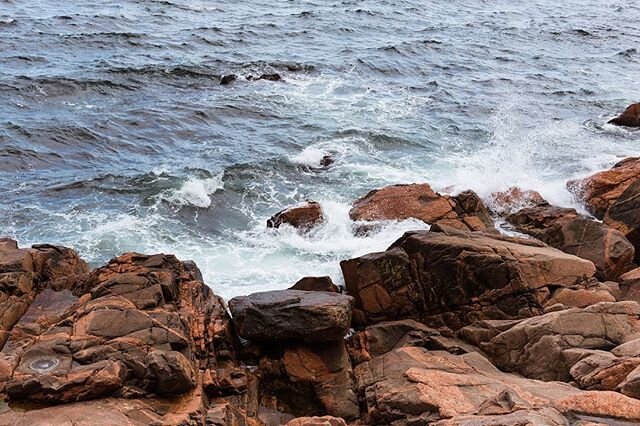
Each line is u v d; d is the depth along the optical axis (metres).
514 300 12.63
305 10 49.16
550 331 10.92
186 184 18.92
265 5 50.41
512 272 12.59
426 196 17.39
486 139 24.28
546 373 10.56
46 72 28.16
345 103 27.50
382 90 29.80
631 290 13.34
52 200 17.81
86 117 23.80
